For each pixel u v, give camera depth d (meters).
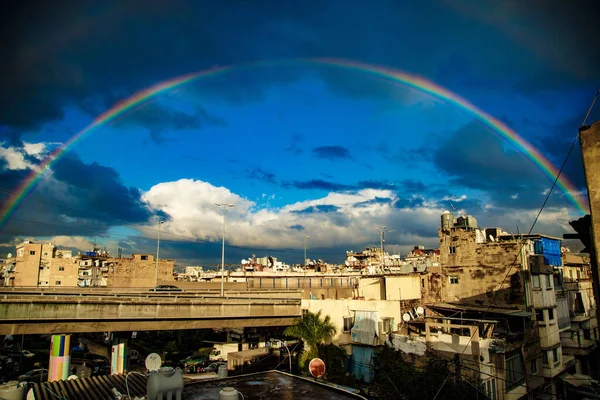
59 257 102.94
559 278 45.03
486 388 28.03
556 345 39.78
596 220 14.44
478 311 35.88
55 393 13.05
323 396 12.42
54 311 33.94
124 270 86.81
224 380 14.25
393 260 104.69
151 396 10.23
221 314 41.75
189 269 143.62
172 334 66.12
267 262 106.06
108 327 36.69
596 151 14.63
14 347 58.56
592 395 36.06
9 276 99.19
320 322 39.41
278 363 40.53
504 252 40.41
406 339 33.03
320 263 106.88
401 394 27.83
